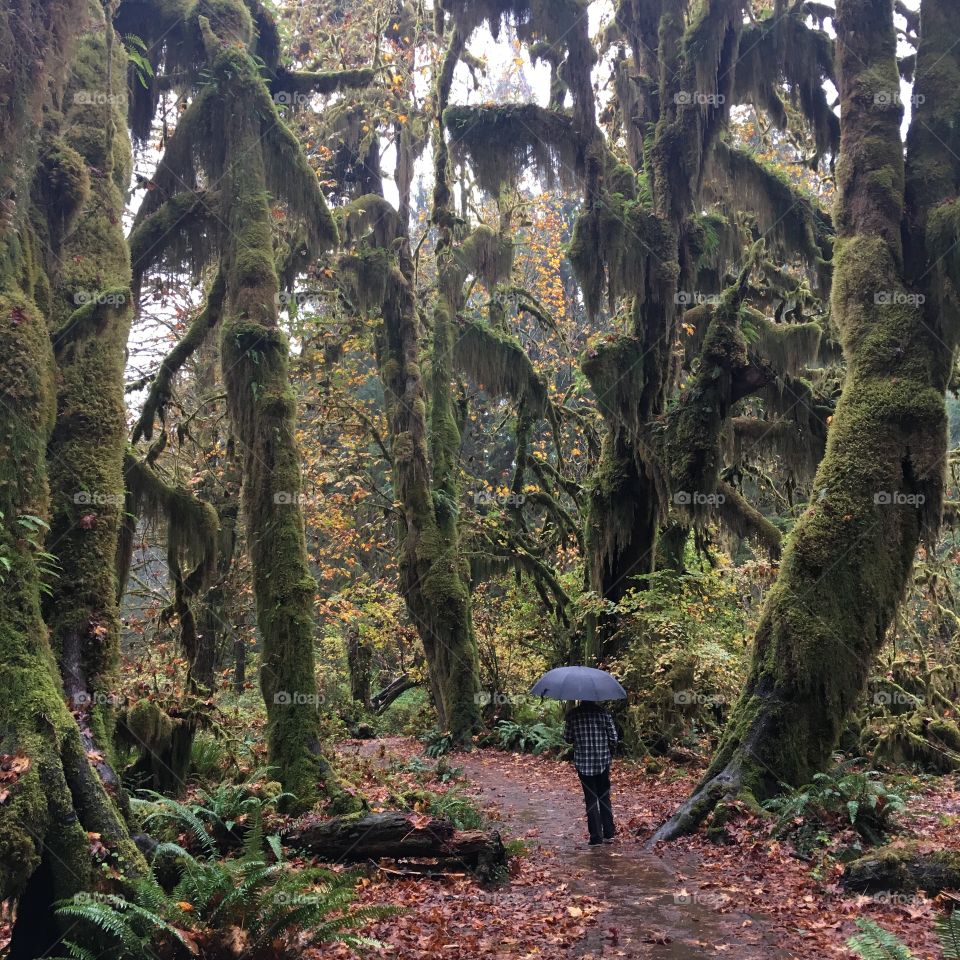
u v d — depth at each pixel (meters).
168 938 5.25
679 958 5.86
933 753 13.70
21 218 7.53
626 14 18.33
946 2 11.63
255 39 14.48
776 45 16.48
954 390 16.92
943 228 10.57
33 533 6.50
